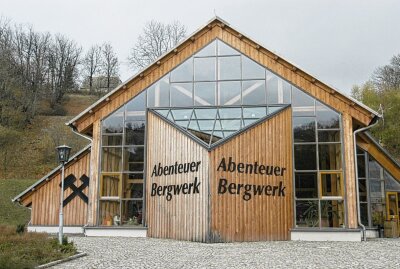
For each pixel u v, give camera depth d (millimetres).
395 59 76750
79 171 25391
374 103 59656
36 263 11375
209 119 21938
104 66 91562
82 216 24891
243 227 19172
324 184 21234
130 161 22922
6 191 40688
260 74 22953
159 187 21250
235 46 23500
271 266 11602
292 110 22188
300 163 21484
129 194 22531
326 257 13539
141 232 21500
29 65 80188
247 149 20141
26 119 64688
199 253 14570
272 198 20344
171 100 23359
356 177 21062
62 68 84250
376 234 23359
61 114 73750
